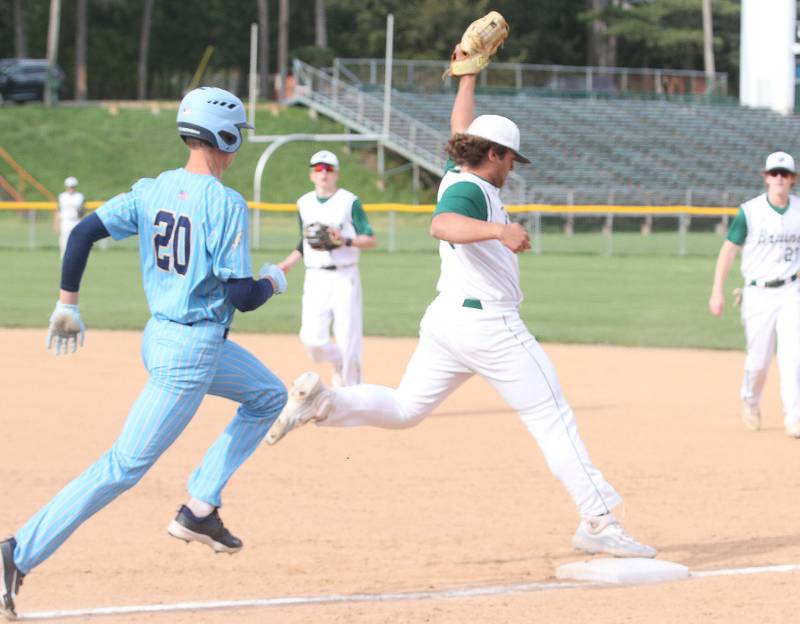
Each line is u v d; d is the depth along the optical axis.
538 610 19.16
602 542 22.81
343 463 32.91
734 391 46.44
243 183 179.12
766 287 36.78
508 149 21.77
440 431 37.66
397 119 184.00
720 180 179.12
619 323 69.19
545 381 22.36
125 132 196.12
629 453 34.59
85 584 21.80
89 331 62.12
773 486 30.41
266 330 63.75
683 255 128.12
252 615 19.09
